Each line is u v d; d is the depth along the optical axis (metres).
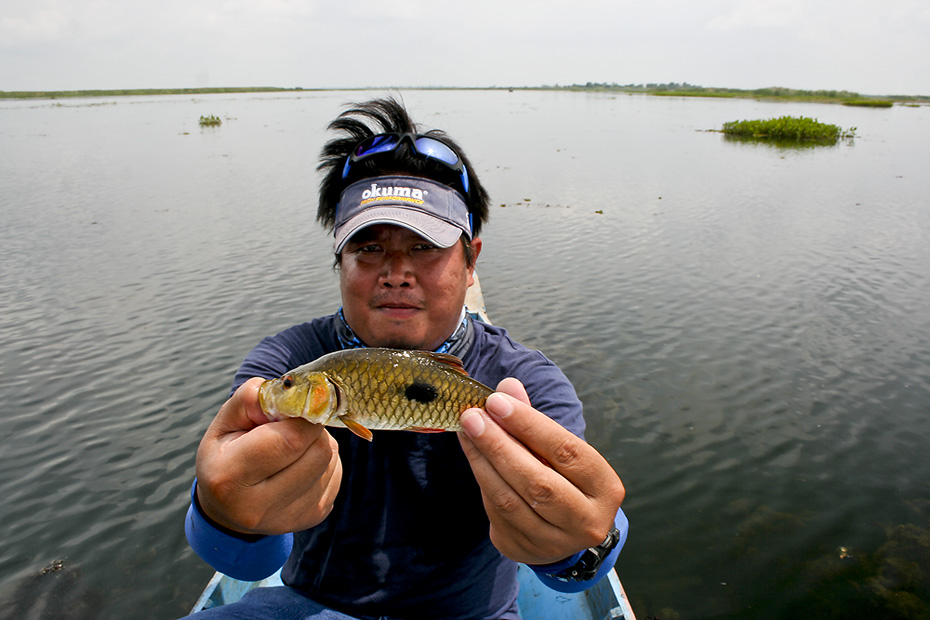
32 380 2.04
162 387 2.01
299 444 0.42
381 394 0.50
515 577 0.62
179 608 1.28
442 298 0.58
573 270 3.16
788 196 4.96
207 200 4.88
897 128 12.55
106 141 9.86
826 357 2.17
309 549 0.58
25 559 1.38
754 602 1.26
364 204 0.56
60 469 1.65
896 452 1.68
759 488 1.58
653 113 18.19
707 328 2.43
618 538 0.53
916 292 2.73
